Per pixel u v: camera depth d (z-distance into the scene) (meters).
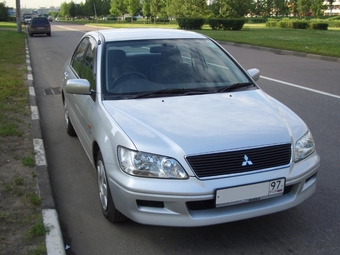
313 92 9.51
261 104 3.98
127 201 3.21
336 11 124.06
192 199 3.05
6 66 13.43
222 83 4.39
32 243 3.34
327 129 6.69
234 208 3.21
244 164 3.17
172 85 4.23
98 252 3.39
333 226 3.72
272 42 21.88
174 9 51.81
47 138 6.39
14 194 4.21
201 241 3.51
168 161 3.11
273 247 3.41
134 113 3.66
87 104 4.37
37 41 27.88
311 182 3.55
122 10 71.31
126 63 4.39
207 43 5.01
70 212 4.08
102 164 3.70
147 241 3.53
